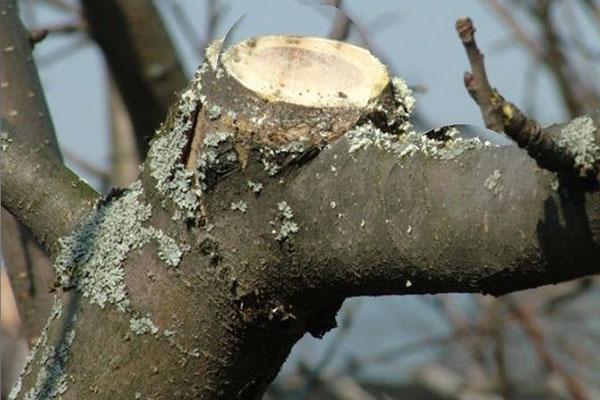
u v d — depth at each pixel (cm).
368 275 204
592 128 194
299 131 206
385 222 202
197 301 210
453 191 200
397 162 202
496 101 193
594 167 194
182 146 210
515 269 198
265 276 208
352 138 205
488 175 199
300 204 206
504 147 199
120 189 215
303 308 209
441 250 200
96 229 213
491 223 198
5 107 234
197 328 210
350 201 204
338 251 204
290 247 206
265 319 209
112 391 211
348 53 212
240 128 207
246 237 208
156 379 211
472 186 199
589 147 194
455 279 200
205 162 208
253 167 207
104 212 214
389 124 209
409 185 201
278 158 206
